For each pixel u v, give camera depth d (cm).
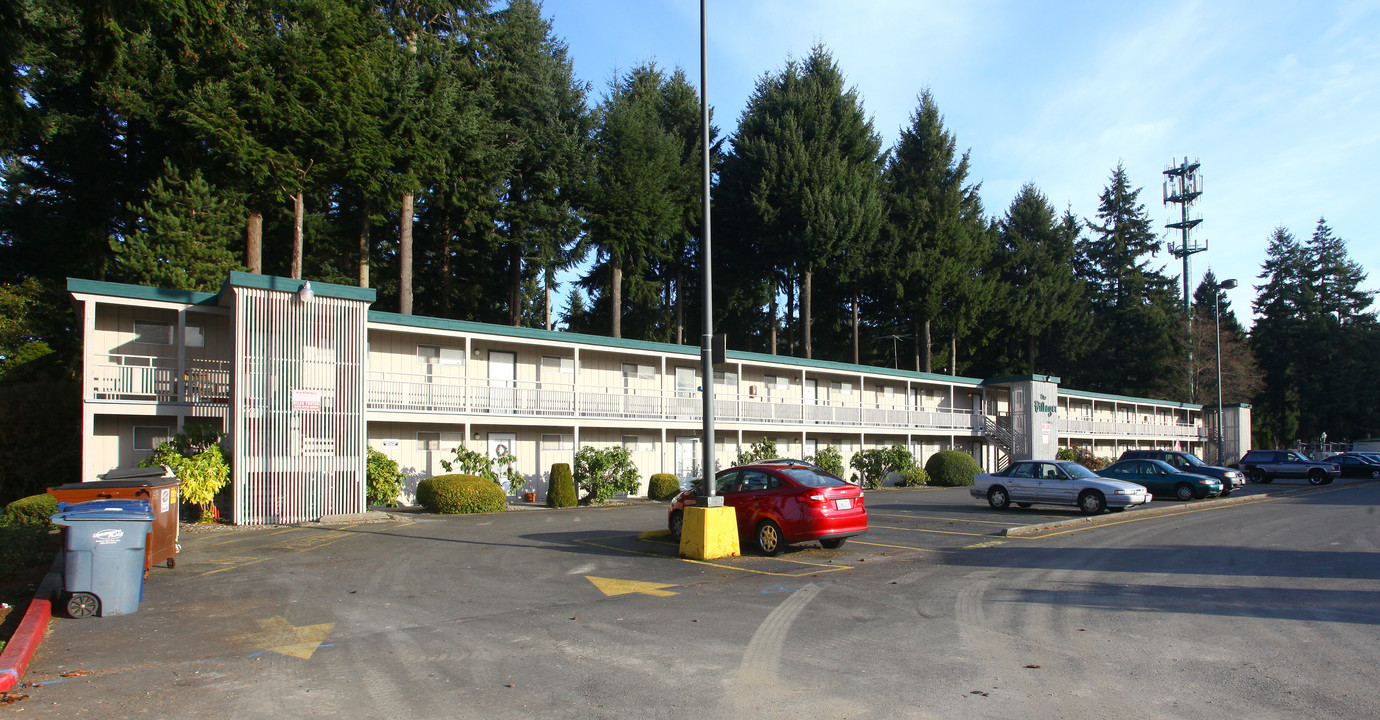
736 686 665
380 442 2588
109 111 3325
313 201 3703
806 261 5028
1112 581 1166
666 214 4688
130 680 685
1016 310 6825
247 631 859
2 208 3369
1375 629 868
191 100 2833
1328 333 8850
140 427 2244
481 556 1399
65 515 923
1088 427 5334
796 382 3906
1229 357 7444
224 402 2247
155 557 1195
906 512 2372
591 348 3030
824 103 5200
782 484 1440
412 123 3466
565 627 875
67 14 2342
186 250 2973
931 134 5931
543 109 4428
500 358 2866
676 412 3234
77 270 3516
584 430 3095
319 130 3092
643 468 3284
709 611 955
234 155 2927
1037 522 2041
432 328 2567
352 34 3259
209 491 1845
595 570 1255
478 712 604
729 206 5216
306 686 668
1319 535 1761
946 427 4538
